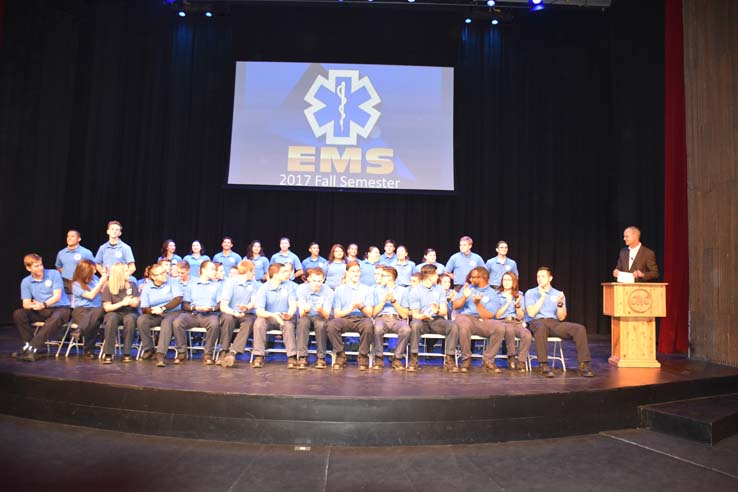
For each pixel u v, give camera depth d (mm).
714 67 5020
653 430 3398
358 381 3553
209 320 4215
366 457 2830
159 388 3098
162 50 7891
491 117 7809
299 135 7633
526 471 2670
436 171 7645
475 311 4566
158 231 7719
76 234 5164
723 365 4578
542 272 4453
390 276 4473
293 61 7770
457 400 3082
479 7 7285
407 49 7836
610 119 7777
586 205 7816
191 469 2596
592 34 7898
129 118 7746
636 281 4715
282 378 3590
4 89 6602
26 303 4203
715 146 4973
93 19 7582
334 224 7820
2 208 6586
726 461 2852
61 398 3262
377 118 7684
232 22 7867
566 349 5871
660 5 6984
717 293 4832
